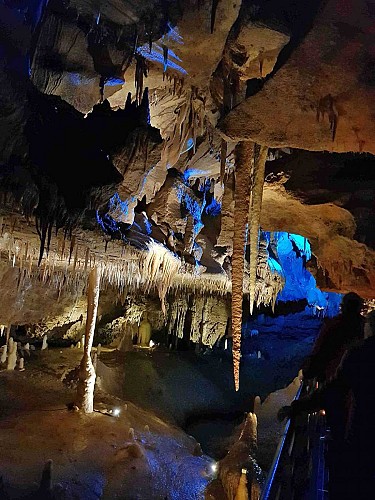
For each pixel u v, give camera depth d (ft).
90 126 20.16
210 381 56.24
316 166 26.40
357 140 19.04
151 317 61.82
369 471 9.21
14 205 15.87
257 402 43.11
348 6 13.57
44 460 24.80
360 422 10.28
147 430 33.86
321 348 17.01
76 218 18.04
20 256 25.29
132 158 21.99
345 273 29.43
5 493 20.35
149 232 28.27
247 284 42.14
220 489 18.83
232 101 23.41
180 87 27.76
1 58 13.64
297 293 74.64
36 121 16.48
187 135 32.50
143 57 25.22
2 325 40.86
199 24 21.75
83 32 22.68
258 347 69.56
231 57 21.07
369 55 15.16
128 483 24.89
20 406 32.19
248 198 22.02
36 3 14.65
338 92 16.94
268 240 45.37
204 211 42.01
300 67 16.17
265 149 22.45
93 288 32.14
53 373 40.81
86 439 28.60
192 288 51.98
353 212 25.46
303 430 11.61
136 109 22.52
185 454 32.42
